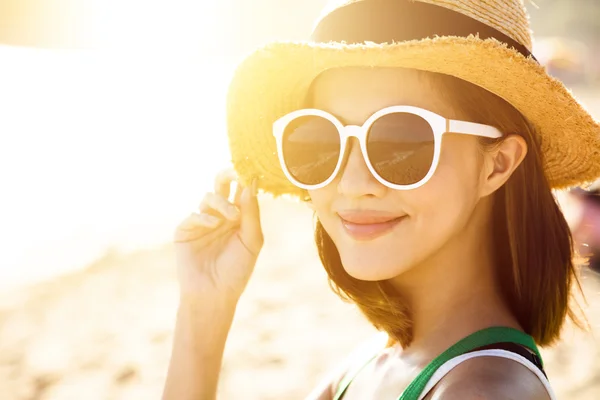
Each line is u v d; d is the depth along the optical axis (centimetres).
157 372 615
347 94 187
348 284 217
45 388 593
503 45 173
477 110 185
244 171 240
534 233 194
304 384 567
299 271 862
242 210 244
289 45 186
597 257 662
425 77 182
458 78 183
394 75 183
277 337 662
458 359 171
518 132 191
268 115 226
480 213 195
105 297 798
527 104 187
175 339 245
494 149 187
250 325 693
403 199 182
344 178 185
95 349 666
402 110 179
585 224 668
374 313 209
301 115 192
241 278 243
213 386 243
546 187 196
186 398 239
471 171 186
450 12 180
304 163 192
